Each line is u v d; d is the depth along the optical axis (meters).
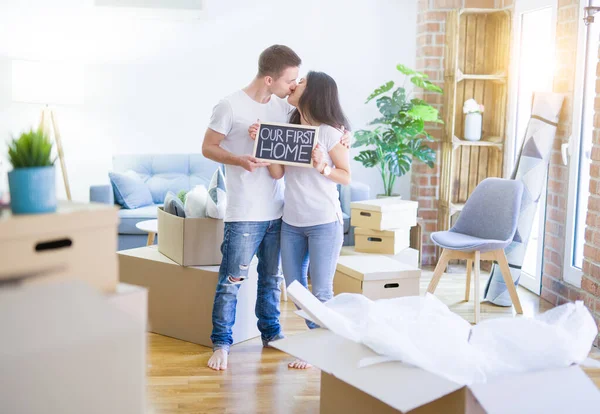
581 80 4.01
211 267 3.32
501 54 5.17
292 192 2.91
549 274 4.36
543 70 4.64
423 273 5.12
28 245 1.25
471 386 1.49
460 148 5.34
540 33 4.68
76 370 1.11
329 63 5.80
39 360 1.07
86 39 5.52
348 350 1.71
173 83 5.70
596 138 3.58
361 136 5.17
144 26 5.60
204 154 2.91
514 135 5.04
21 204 1.30
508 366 1.63
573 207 4.07
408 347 1.64
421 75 5.05
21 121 5.44
